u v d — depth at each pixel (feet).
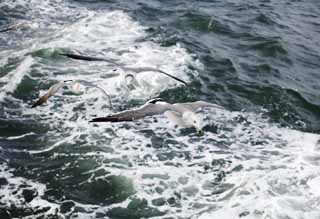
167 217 61.82
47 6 129.08
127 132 76.95
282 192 65.82
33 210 61.93
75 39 109.19
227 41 117.70
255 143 77.87
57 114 80.69
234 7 142.82
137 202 63.87
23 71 92.27
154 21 126.11
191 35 118.42
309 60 111.55
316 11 146.92
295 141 79.36
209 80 96.68
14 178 66.90
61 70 94.58
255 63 106.42
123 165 69.87
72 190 65.51
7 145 73.00
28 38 108.27
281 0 154.81
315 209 63.16
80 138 74.74
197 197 65.05
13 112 80.79
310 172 70.23
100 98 85.76
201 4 143.74
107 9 132.57
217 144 76.54
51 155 71.41
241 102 90.43
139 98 87.61
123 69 50.37
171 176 68.44
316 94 95.76
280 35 123.13
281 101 91.66
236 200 64.34
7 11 122.11
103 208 62.95
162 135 77.10
